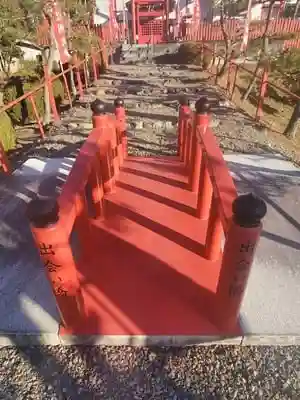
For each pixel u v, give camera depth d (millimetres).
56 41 6645
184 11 16359
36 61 9766
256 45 12375
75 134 5238
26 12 7355
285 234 2707
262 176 3709
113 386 1746
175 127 5707
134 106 6746
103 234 2645
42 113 7250
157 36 15844
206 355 1883
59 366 1841
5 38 7797
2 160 3730
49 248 1478
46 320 1985
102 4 15922
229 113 6445
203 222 2791
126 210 2967
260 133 5344
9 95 6945
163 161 4047
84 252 2387
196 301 2061
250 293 2146
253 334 1889
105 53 11359
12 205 3146
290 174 3777
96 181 2609
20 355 1902
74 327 1923
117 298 2090
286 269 2350
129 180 3520
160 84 8859
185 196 3195
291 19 14125
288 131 6219
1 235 2715
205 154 2201
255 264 2391
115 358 1873
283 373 1789
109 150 3049
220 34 14789
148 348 1919
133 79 9492
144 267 2311
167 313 1993
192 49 13500
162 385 1747
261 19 15055
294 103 10086
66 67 8672
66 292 1686
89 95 7832
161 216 2877
